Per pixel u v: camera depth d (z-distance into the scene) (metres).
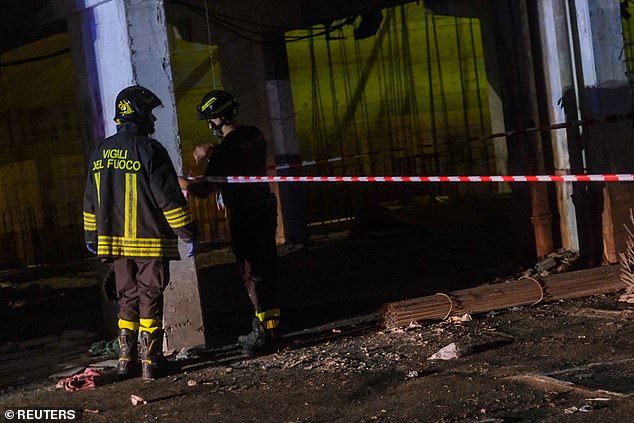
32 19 9.57
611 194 9.28
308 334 8.23
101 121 8.41
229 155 7.50
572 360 6.10
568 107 9.76
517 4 10.36
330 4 14.24
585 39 9.45
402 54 19.30
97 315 10.70
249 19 14.66
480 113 19.56
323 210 18.70
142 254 6.83
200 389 6.53
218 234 17.48
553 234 10.53
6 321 11.05
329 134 18.92
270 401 6.00
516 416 5.05
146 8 7.86
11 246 17.11
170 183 6.77
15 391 7.15
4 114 17.09
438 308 7.78
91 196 6.96
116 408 6.25
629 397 5.11
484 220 14.91
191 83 17.06
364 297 9.89
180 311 7.99
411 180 7.10
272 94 15.31
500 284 8.15
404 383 6.04
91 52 8.38
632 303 7.66
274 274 7.63
